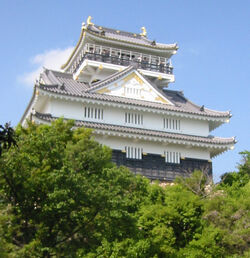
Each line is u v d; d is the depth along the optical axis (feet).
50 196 91.66
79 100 170.91
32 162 95.71
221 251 115.03
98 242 102.63
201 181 159.63
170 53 216.33
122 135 169.37
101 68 195.52
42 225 96.63
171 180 174.40
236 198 143.23
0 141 58.29
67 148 107.86
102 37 204.54
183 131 186.70
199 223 117.80
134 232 103.30
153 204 120.47
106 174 104.37
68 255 99.14
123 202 97.14
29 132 115.65
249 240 119.44
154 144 177.47
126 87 185.78
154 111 180.45
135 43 209.67
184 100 206.39
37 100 173.17
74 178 93.81
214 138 187.21
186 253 111.96
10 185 95.04
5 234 91.09
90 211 96.53
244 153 182.80
